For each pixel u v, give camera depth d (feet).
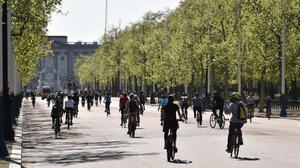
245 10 342.44
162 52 540.11
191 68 451.12
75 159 114.52
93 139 167.84
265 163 102.68
